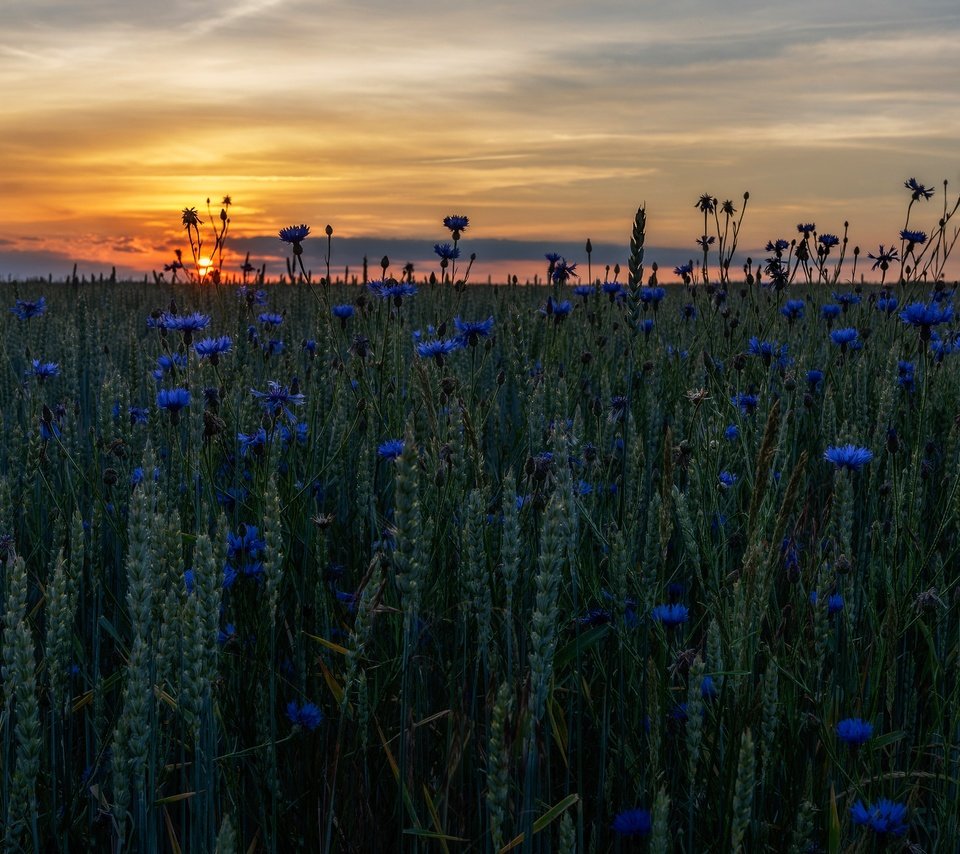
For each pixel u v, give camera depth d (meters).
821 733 2.45
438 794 2.49
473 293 10.48
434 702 2.95
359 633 2.39
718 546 2.97
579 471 3.21
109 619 3.36
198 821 2.11
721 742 2.42
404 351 4.66
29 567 3.43
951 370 5.29
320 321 4.41
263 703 2.67
